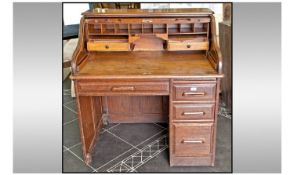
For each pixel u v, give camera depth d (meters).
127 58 2.76
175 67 2.46
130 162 2.68
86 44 2.71
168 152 2.81
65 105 3.89
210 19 2.64
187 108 2.37
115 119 3.37
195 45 2.67
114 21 2.64
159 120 3.36
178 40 2.67
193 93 2.32
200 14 2.64
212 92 2.32
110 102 3.31
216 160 2.65
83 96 2.55
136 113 3.35
